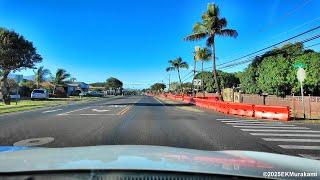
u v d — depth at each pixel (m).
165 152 4.08
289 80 33.81
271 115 25.81
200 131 17.11
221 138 14.77
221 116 27.81
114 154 3.77
